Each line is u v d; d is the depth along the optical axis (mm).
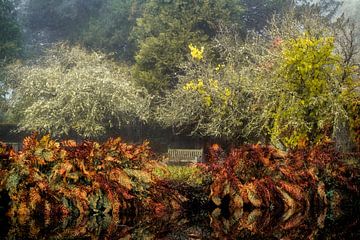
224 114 20859
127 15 45812
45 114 28219
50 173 11117
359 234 9289
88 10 49844
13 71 33406
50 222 10305
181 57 34844
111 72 32219
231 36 32562
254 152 13055
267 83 16547
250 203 12648
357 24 32656
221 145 26391
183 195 12641
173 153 26438
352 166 14250
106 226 9867
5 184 10633
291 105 15555
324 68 15664
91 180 11297
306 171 13234
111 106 28438
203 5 36438
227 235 8844
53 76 29500
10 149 11102
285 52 15805
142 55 35938
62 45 35844
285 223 10617
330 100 15125
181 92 26266
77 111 27609
